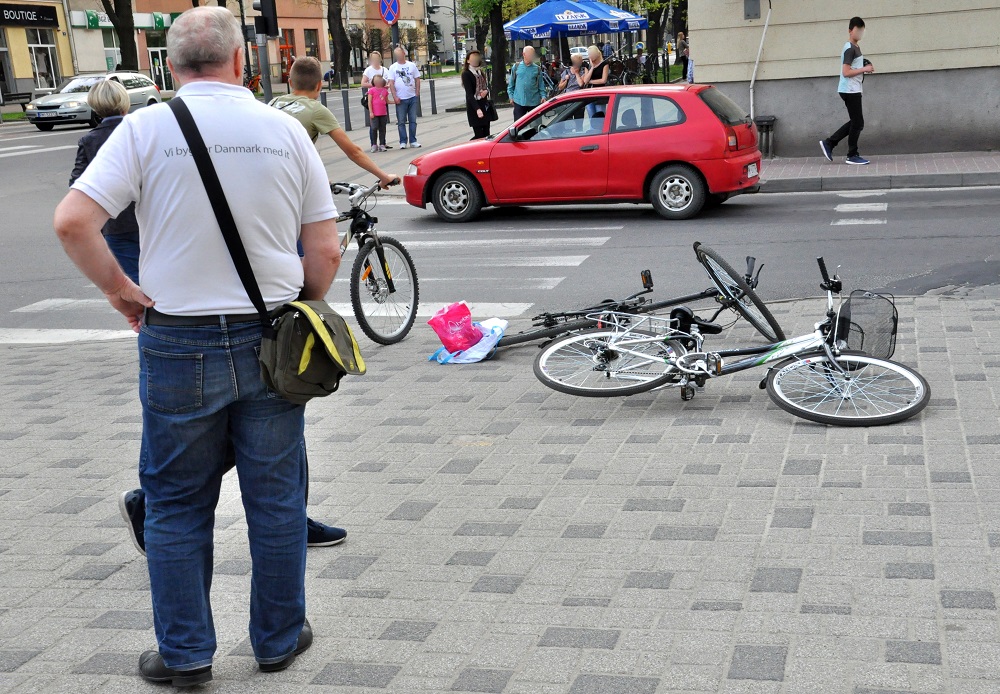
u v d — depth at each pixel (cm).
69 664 344
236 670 336
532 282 995
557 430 556
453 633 348
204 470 314
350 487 491
